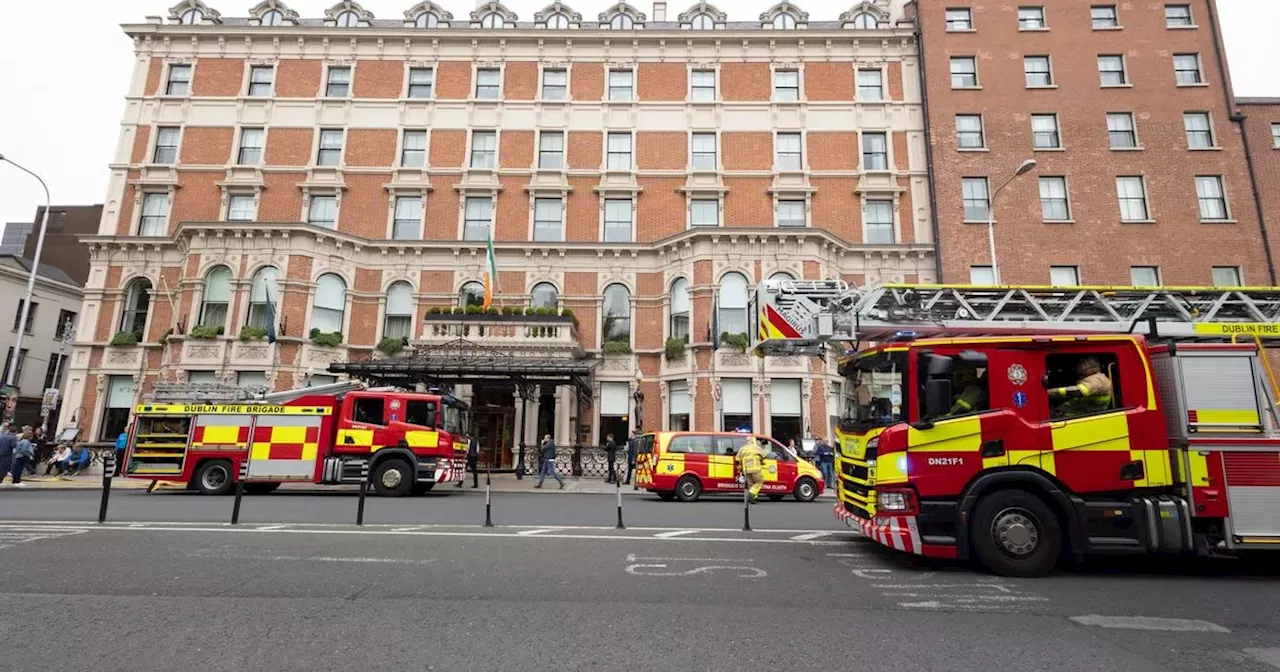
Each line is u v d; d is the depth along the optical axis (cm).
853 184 2742
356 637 459
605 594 588
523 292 2636
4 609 520
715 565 723
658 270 2633
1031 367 727
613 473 2045
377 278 2623
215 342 2322
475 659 417
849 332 866
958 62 2798
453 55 2886
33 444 2011
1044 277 2556
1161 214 2586
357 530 952
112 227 2673
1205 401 707
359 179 2752
